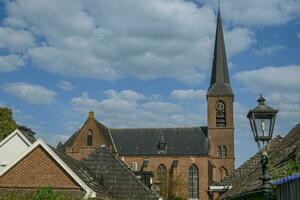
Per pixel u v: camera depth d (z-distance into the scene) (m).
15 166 26.70
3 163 40.56
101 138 85.00
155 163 87.44
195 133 90.19
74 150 84.25
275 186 10.84
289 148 17.20
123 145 90.88
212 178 84.81
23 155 26.75
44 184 26.20
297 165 12.81
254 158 26.44
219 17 95.06
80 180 25.94
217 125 89.06
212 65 93.88
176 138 89.88
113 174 30.67
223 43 94.12
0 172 26.64
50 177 26.31
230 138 88.00
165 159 87.25
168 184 84.38
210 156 86.44
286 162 14.52
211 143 87.75
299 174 8.70
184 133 90.62
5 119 60.69
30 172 26.55
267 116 10.88
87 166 31.36
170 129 92.00
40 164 26.58
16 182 26.44
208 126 88.94
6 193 15.86
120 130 94.00
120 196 29.44
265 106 11.02
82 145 84.56
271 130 10.85
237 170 26.33
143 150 89.25
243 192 15.81
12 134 41.22
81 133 85.19
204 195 83.25
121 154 89.31
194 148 87.06
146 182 46.88
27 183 26.36
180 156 86.62
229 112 89.25
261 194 13.57
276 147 21.62
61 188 25.94
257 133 10.85
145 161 87.69
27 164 26.67
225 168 86.69
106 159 31.64
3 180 26.52
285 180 9.54
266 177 10.41
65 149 84.56
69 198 16.75
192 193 84.31
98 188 28.31
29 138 42.25
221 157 87.31
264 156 10.55
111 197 29.00
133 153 89.12
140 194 29.36
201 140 88.38
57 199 16.17
